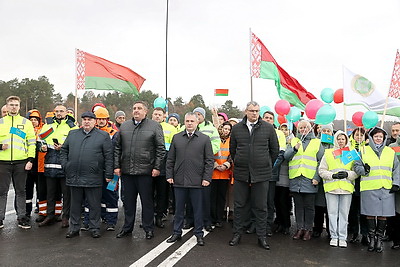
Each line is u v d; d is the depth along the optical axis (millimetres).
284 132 6867
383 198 5117
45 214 6504
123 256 4691
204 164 5375
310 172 5574
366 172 5184
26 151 6074
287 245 5383
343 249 5234
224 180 6371
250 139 5277
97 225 5602
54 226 6168
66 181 5551
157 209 6363
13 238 5430
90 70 8508
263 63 8102
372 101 6449
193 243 5336
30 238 5438
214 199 6391
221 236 5797
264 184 5250
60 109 6254
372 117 5406
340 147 5457
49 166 6055
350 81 6422
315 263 4613
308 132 5777
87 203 6008
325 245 5414
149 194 5523
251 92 7922
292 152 5598
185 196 5391
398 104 6602
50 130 6105
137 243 5281
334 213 5422
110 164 5629
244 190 5375
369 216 5211
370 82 6473
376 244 5176
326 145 5949
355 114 6031
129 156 5391
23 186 6066
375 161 5227
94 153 5500
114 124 7492
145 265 4387
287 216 6090
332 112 5656
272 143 5336
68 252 4816
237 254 4898
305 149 5684
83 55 8414
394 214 5098
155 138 5473
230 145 5555
